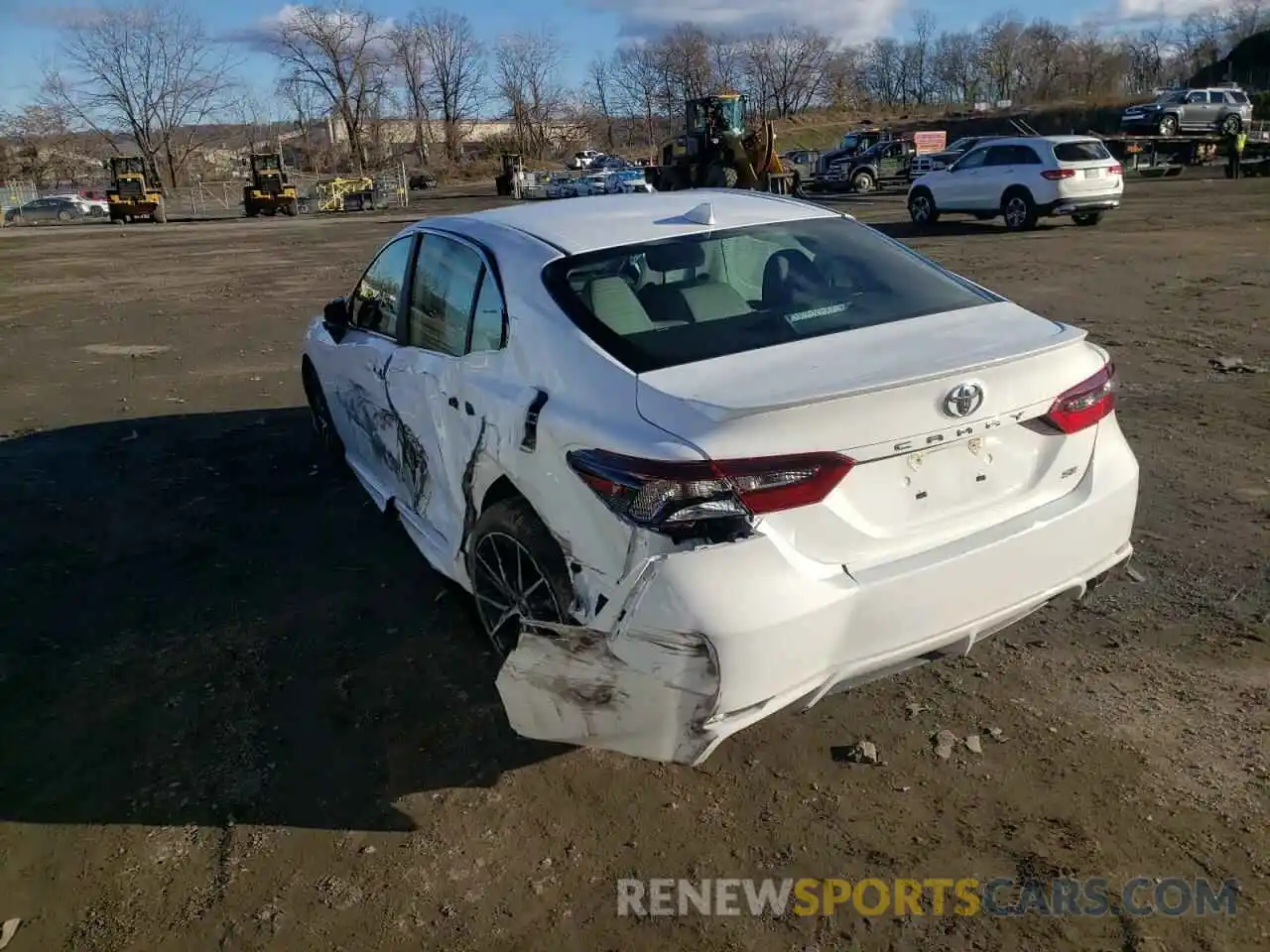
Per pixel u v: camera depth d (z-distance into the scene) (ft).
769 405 8.23
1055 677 11.34
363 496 18.39
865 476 8.80
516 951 8.14
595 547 9.15
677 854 9.07
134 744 11.11
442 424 12.41
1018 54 334.85
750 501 8.32
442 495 12.91
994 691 11.15
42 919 8.70
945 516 9.30
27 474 20.53
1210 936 7.86
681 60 315.37
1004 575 9.43
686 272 11.27
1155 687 11.03
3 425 24.67
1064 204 60.90
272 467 20.33
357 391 15.99
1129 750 10.03
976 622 9.41
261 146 320.50
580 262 11.18
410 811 9.82
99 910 8.77
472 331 12.04
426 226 14.39
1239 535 14.71
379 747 10.84
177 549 16.35
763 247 11.93
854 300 11.05
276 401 26.05
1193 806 9.21
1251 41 270.87
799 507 8.49
